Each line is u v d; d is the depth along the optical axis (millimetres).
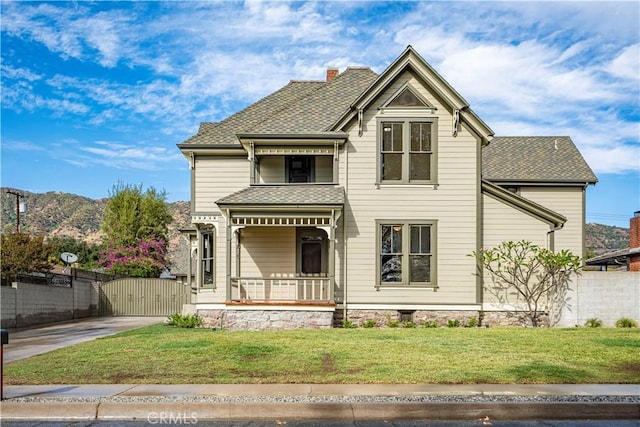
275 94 23562
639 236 34094
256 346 13414
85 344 15000
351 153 19438
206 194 20781
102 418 8672
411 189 19297
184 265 42438
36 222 110438
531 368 10906
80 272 32562
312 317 18266
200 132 22469
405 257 19156
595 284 17703
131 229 55219
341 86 22312
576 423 8250
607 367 11039
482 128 19234
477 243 19156
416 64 19188
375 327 18781
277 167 20703
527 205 19297
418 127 19438
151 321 27312
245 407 8656
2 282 23500
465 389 9508
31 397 9250
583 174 24656
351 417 8555
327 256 20031
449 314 18969
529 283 19125
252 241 20156
